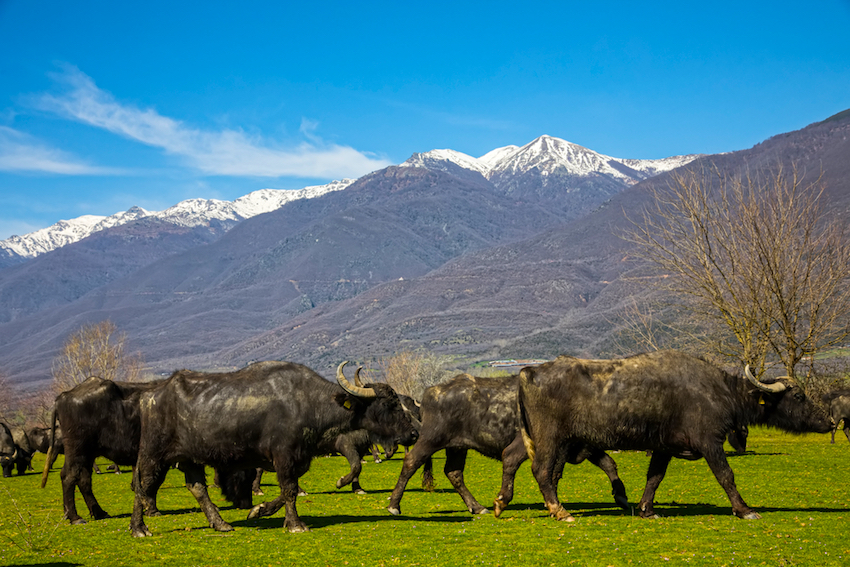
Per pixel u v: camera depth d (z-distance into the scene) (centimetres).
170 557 1074
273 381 1321
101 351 8925
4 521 1520
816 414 1402
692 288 3484
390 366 10606
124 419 1561
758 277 3212
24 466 3272
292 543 1156
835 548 1017
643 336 3869
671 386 1302
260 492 2042
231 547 1134
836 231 3381
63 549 1159
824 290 3158
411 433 1444
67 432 1538
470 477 2292
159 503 1827
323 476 2559
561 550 1055
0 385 12312
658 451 1352
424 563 1007
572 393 1325
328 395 1349
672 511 1412
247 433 1293
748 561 955
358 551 1090
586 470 2308
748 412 1377
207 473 2484
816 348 3130
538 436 1348
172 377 1337
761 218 3303
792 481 1820
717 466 1283
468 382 1535
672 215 3634
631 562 970
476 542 1135
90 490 1551
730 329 3319
